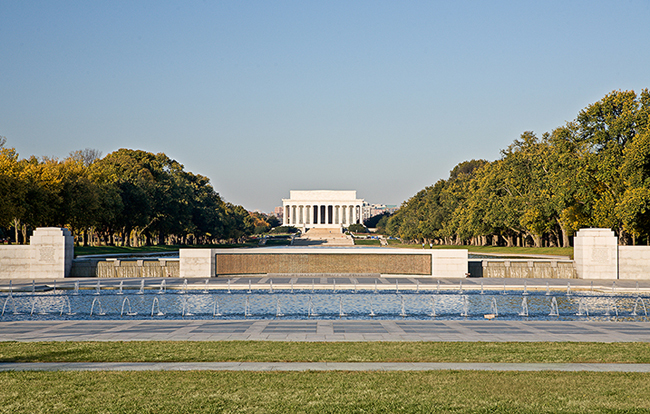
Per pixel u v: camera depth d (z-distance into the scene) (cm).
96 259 6700
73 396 1733
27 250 6262
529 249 9612
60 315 3750
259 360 2228
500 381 1919
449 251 6381
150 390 1795
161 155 14312
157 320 3409
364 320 3419
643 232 7500
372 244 18238
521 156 10112
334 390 1800
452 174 17475
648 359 2283
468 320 3469
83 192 8631
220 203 17962
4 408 1619
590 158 7169
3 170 7612
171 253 9656
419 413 1591
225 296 4728
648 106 7125
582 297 4684
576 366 2153
